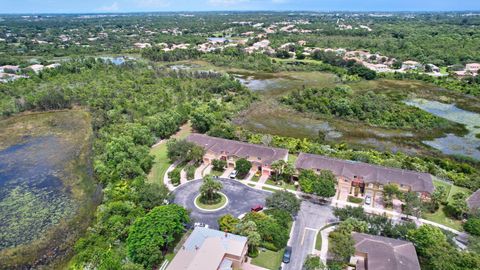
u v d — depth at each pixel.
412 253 53.47
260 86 188.50
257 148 90.25
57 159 99.62
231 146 92.56
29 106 140.38
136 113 126.75
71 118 133.50
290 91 176.25
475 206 68.62
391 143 113.56
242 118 138.12
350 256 54.78
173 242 62.16
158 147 107.00
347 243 54.72
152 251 54.53
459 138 116.94
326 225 67.88
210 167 92.12
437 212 72.31
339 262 56.19
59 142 112.00
